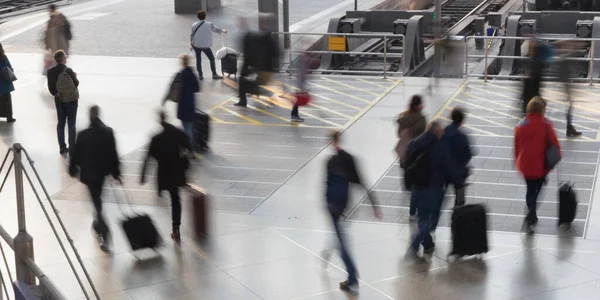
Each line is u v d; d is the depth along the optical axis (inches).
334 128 674.2
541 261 421.1
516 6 1424.7
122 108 733.3
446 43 845.2
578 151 598.2
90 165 442.0
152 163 582.6
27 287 293.0
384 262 423.8
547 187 524.1
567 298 383.2
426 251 431.8
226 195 522.9
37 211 492.4
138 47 1012.5
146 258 431.5
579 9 1318.9
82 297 388.8
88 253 436.8
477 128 662.5
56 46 857.5
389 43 1054.4
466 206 418.3
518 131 447.2
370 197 402.6
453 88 806.5
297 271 416.5
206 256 434.0
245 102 745.0
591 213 481.1
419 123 461.4
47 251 438.0
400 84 832.3
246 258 431.8
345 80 858.1
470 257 425.4
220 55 847.1
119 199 514.0
